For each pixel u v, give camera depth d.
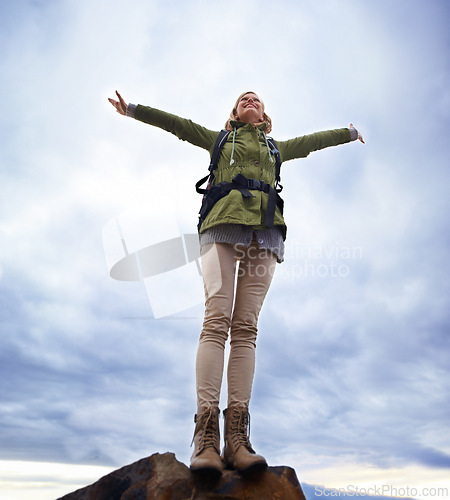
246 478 1.63
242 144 2.09
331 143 2.47
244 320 1.90
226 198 1.93
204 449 1.63
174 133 2.23
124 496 1.58
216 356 1.78
